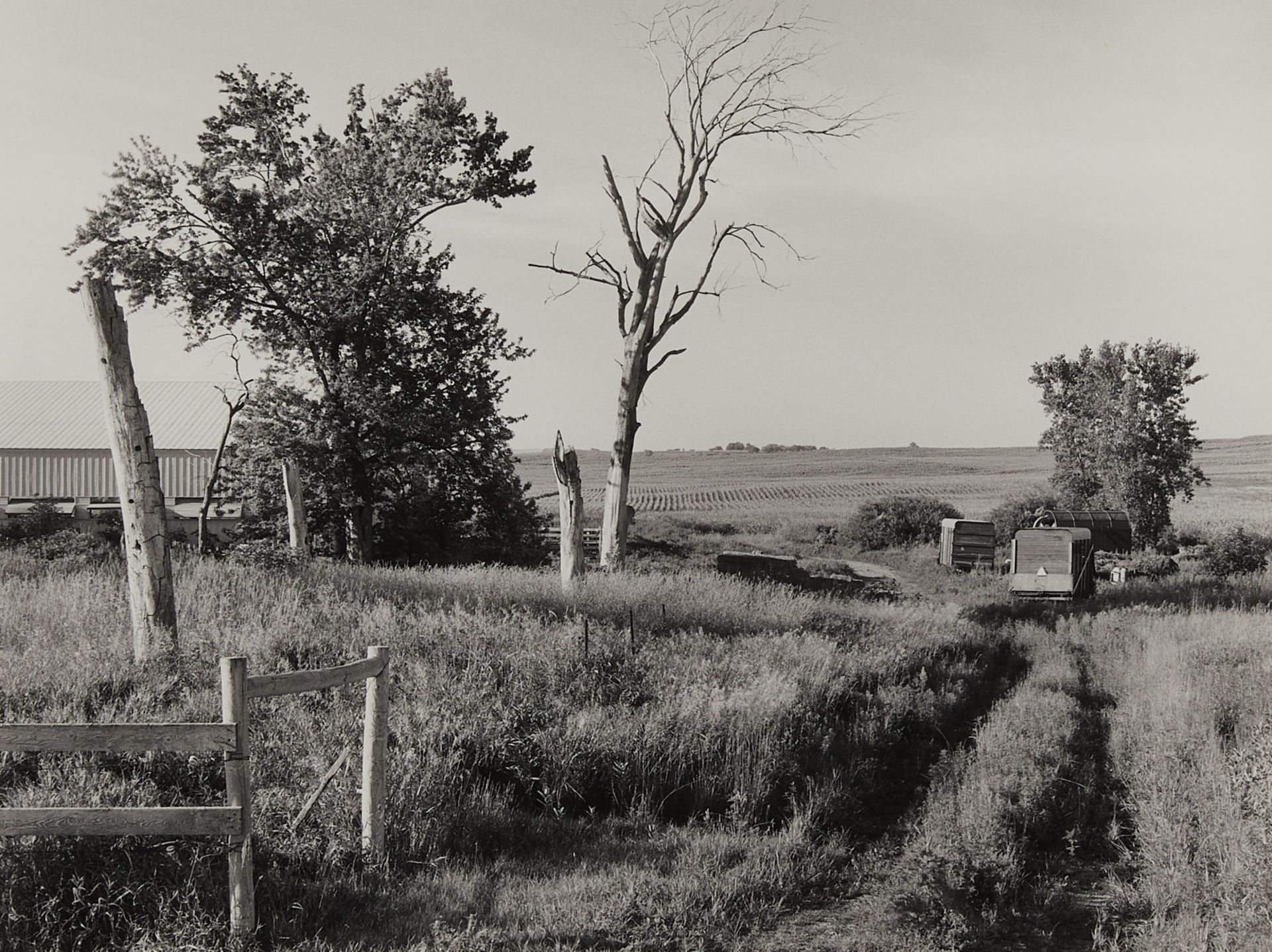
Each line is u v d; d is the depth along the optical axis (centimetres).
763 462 18300
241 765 552
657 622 1547
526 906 627
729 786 873
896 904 646
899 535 5350
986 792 799
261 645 1027
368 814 672
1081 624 2112
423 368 3225
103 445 4431
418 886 646
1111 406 4706
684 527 6950
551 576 2073
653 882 664
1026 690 1309
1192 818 740
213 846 604
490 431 3278
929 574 3941
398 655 1062
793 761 915
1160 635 1738
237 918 548
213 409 4553
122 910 554
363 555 3072
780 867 716
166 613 1032
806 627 1684
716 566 3005
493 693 971
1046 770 872
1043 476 13962
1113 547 4206
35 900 549
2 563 1738
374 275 3022
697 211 2773
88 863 575
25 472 4381
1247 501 9094
